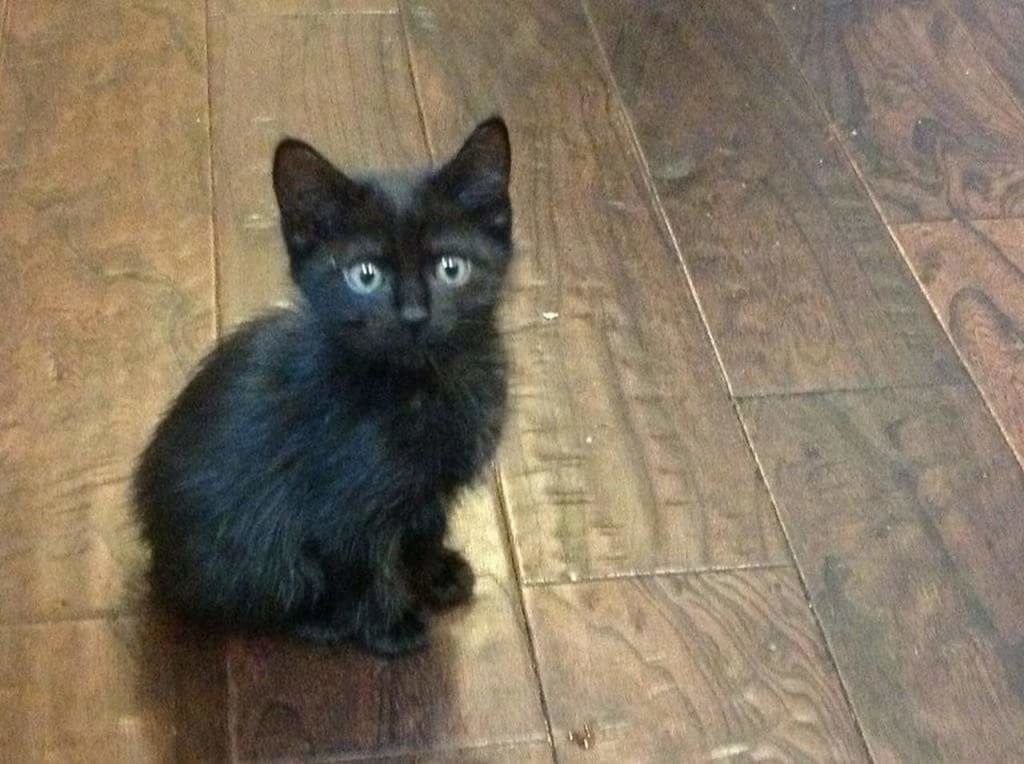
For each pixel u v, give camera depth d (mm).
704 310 946
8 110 1021
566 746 769
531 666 794
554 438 878
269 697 779
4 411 869
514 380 889
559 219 988
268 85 1055
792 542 845
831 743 774
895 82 1089
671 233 986
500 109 1052
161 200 977
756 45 1108
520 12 1119
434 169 743
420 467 739
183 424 766
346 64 1073
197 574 770
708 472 871
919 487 871
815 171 1028
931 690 793
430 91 1061
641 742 771
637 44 1104
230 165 1001
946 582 833
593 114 1054
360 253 704
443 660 794
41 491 839
